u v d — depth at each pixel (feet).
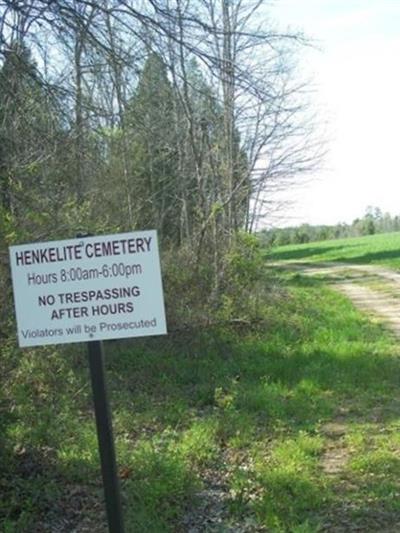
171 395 24.76
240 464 17.58
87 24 13.91
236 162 42.32
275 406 22.29
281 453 17.67
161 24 13.74
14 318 17.17
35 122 15.90
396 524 13.75
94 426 20.04
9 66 14.62
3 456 15.79
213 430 19.90
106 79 16.93
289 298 50.80
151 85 18.79
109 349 29.96
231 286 38.17
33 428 17.94
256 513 14.29
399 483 15.85
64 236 22.06
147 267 10.67
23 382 19.19
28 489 15.12
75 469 16.55
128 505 14.73
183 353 30.86
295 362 29.43
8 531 13.34
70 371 21.61
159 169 44.39
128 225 35.63
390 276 80.12
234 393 23.68
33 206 19.06
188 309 34.04
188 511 14.83
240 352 31.63
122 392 24.75
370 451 18.15
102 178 29.30
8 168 17.10
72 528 14.14
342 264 105.40
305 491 15.16
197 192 43.01
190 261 38.45
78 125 16.15
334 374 26.96
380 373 27.27
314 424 20.66
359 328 40.52
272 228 47.06
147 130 17.34
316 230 209.15
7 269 16.88
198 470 17.16
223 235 40.16
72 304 10.85
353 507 14.56
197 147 40.98
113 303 10.74
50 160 19.76
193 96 29.07
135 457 17.19
